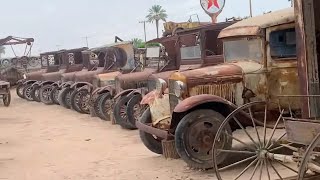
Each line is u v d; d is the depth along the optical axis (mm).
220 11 12180
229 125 6273
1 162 7898
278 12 7012
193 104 6176
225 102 6293
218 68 6738
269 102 6211
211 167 6297
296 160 4332
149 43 11062
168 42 10109
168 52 10117
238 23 7270
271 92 6699
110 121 12492
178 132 6258
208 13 12062
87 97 14523
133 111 10812
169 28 13719
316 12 5344
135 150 8531
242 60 7004
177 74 6703
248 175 6023
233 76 6656
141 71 12320
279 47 6695
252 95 6699
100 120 12984
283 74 6605
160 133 6879
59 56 18359
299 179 3828
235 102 6672
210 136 6297
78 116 14180
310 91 4984
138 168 7012
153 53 10852
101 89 12766
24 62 24891
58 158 8141
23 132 11484
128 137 10008
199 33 8898
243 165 6508
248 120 6438
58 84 17469
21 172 7152
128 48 13047
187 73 6633
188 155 6242
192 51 9250
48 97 18172
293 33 6656
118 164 7410
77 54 17406
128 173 6750
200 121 6277
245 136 7656
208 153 6305
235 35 7000
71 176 6785
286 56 6676
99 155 8250
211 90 6613
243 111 6215
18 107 17969
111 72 13367
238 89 6680
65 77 16656
